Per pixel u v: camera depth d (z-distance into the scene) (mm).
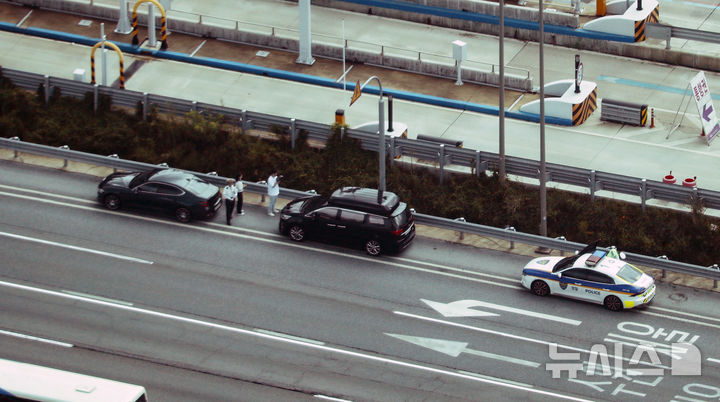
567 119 87562
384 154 74500
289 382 60969
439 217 75250
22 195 78375
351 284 69688
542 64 71438
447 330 65438
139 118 88312
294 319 66188
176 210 75562
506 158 79688
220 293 68562
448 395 60219
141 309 66875
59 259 71438
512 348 63938
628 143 85000
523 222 77688
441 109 90750
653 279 68438
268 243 73750
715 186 79438
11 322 65438
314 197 75250
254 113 85625
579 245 71438
